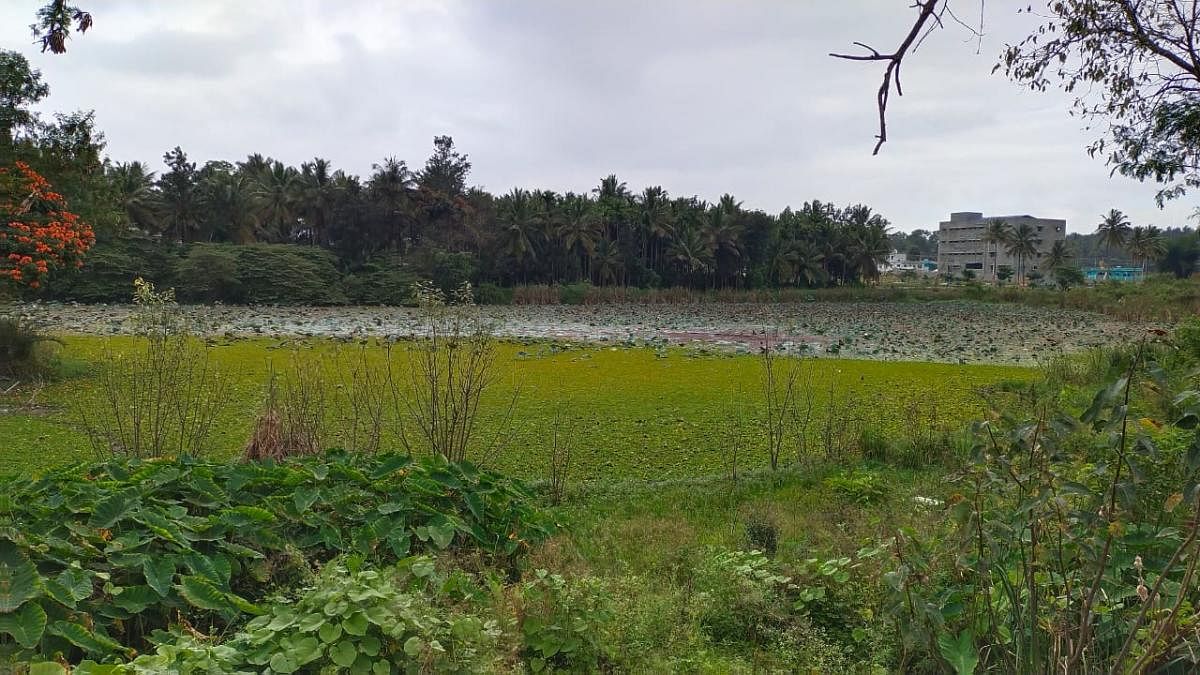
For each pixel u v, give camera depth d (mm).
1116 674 2615
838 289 57031
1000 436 3131
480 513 4996
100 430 9156
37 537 3602
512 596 3924
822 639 3898
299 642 3113
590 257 52188
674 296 51562
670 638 3844
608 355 19812
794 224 59750
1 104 14102
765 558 4574
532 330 29031
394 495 4883
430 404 8445
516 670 3330
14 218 14195
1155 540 3100
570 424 10617
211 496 4543
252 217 46469
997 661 3197
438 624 3330
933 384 14906
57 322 25422
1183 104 6676
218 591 3746
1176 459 3574
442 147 51219
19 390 12500
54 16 4750
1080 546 2807
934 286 68688
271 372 9023
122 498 4109
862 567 4250
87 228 15727
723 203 56781
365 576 3391
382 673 3076
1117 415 2699
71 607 3330
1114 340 25562
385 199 46250
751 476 7742
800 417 11172
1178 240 65125
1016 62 5738
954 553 3262
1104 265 102812
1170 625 2658
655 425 10656
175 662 2850
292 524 4531
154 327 7367
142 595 3639
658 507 6668
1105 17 5395
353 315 35094
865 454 8375
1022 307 47812
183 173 45188
